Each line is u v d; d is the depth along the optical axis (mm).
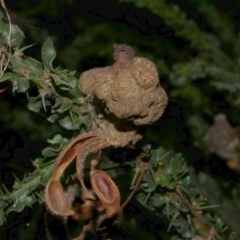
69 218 327
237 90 416
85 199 300
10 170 352
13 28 283
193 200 328
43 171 301
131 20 422
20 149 360
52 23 397
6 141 358
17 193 301
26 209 347
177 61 428
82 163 292
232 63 420
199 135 422
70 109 293
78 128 295
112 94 283
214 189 411
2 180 351
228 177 420
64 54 404
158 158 313
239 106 428
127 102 282
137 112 284
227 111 433
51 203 285
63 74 288
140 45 425
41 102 291
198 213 330
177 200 323
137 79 282
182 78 420
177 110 422
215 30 422
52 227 327
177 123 415
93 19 411
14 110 379
